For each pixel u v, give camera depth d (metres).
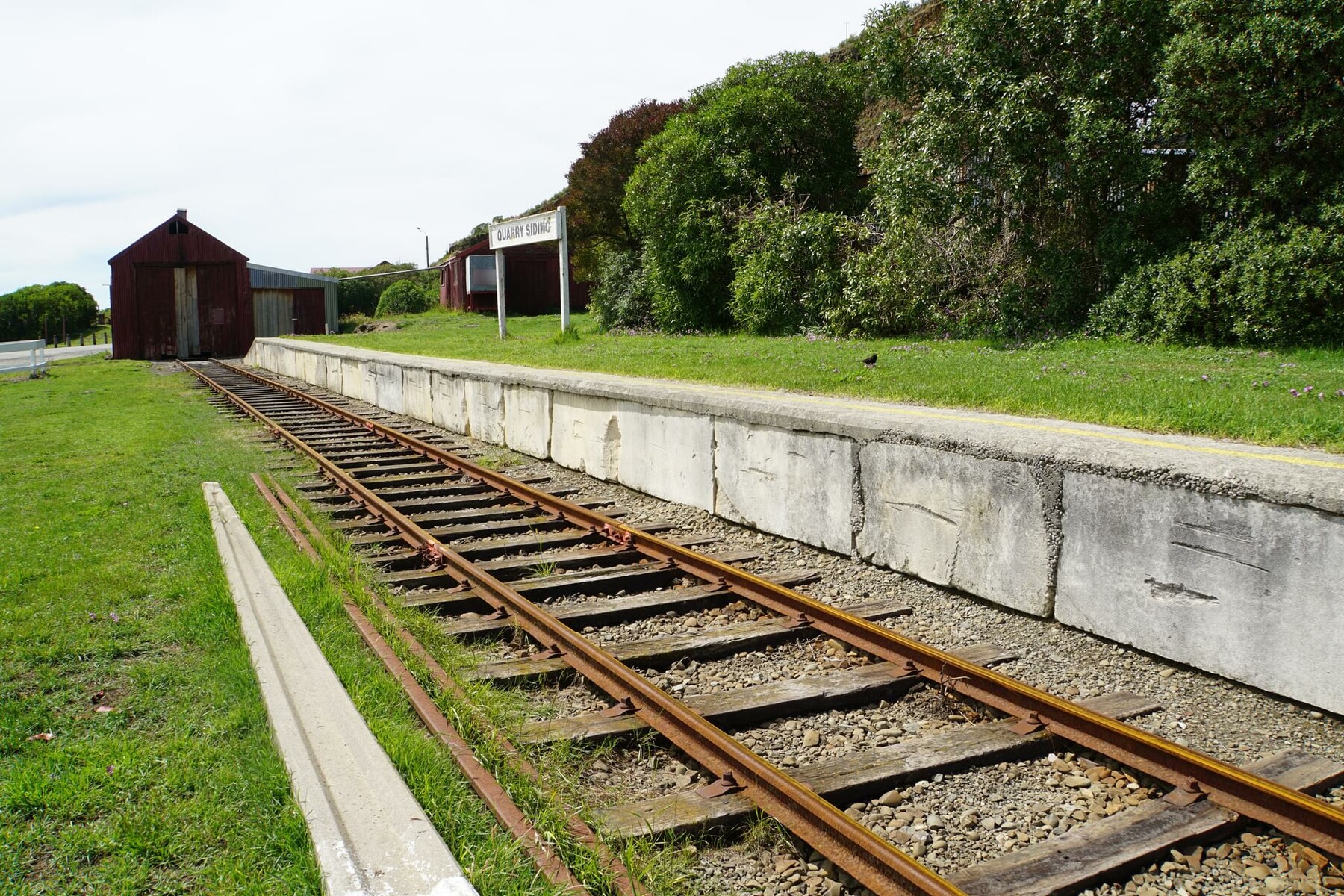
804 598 5.68
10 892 2.91
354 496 9.59
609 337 23.09
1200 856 3.31
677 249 22.98
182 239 41.12
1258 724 4.26
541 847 3.14
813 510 7.36
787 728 4.42
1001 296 16.31
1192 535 4.72
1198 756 3.62
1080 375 9.80
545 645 5.38
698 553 6.84
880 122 18.52
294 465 11.62
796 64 23.62
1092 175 14.92
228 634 5.06
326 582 6.03
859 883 3.17
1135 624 5.05
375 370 19.20
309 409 18.80
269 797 3.37
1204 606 4.70
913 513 6.45
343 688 4.16
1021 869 3.18
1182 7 13.48
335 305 45.34
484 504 9.63
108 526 7.99
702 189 23.06
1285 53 12.20
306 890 2.83
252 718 4.00
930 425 6.37
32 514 8.71
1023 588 5.68
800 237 19.66
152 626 5.40
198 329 41.75
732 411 8.16
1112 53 15.09
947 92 16.61
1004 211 16.77
